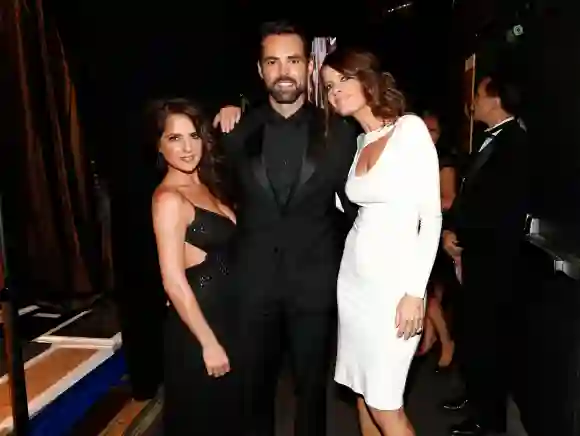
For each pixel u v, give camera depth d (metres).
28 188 2.89
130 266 2.77
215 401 1.97
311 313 2.03
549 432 2.27
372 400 1.97
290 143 1.99
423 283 1.88
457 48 4.66
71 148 3.02
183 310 1.85
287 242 1.99
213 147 1.98
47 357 2.58
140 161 2.74
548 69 2.36
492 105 2.40
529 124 2.62
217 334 1.93
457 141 4.56
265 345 2.04
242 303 2.00
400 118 1.91
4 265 1.54
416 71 5.15
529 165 2.52
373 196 1.89
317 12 4.88
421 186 1.85
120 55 2.94
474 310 2.52
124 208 2.75
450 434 2.74
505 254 2.39
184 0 3.26
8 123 2.82
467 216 2.48
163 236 1.82
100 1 2.91
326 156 1.98
